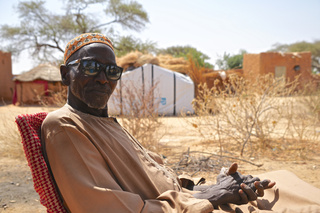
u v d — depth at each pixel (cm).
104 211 153
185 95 1388
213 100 643
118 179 177
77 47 191
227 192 193
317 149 586
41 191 175
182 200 175
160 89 1366
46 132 171
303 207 183
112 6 3192
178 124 1010
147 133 620
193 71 1538
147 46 3356
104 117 203
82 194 155
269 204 208
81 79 184
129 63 1440
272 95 638
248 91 641
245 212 188
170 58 1706
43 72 2066
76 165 160
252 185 194
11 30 3109
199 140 722
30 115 185
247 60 2477
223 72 1617
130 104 609
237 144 650
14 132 622
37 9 3062
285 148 598
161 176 208
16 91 2103
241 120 679
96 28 3306
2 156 575
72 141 165
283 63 2366
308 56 2362
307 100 857
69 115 178
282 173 254
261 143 607
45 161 174
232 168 204
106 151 179
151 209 165
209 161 500
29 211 324
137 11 3209
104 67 185
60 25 3145
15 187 399
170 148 632
